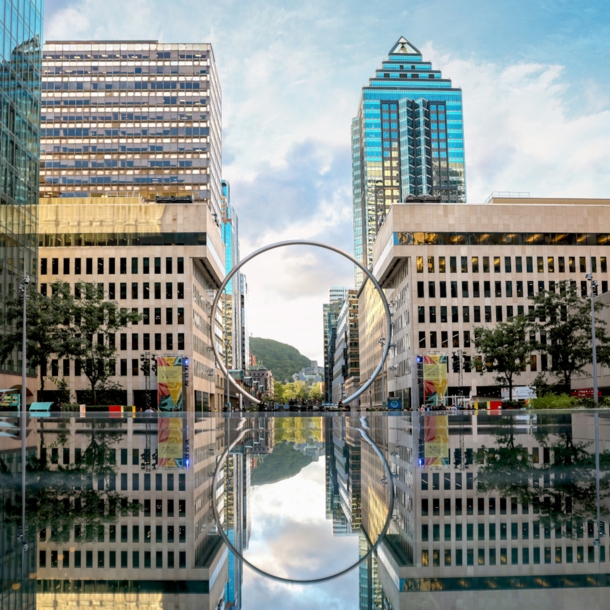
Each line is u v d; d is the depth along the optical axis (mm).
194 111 150375
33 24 76812
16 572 4098
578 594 3543
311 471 9344
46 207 105375
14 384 67125
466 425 24969
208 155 149125
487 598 3533
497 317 105875
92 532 5160
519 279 106938
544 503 6020
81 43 151750
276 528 5375
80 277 104125
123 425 28266
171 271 104188
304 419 40656
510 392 78688
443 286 106250
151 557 4469
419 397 103062
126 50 152000
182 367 93625
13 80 70250
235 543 4887
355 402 186375
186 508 6242
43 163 148500
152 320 103062
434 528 5152
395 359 120125
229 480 8352
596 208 108562
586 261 107625
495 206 108000
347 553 4551
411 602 3477
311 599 3582
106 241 104875
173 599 3592
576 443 13383
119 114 150125
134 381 101500
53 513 5922
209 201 147625
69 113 150125
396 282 120062
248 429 24422
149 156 149125
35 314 63438
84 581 3914
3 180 66938
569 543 4582
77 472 9086
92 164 148875
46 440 16516
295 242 59531
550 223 108062
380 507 6148
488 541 4676
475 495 6555
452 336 105125
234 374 155250
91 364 69625
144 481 8164
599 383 80250
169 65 151375
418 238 107188
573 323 65188
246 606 3457
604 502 6035
